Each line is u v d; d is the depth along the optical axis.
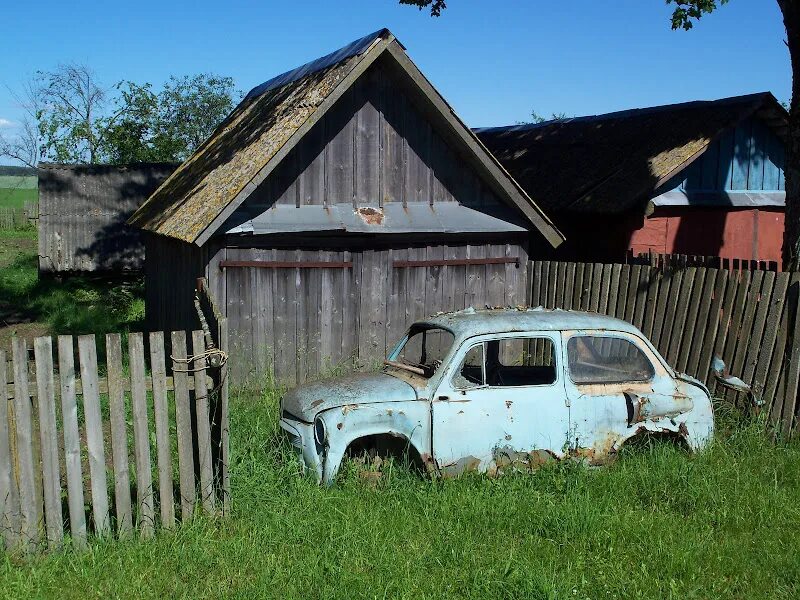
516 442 7.18
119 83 37.41
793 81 11.67
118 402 5.88
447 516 6.39
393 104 11.63
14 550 5.65
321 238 11.34
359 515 6.33
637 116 18.97
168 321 13.32
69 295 20.41
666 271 10.22
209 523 6.15
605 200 15.71
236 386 10.95
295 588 5.29
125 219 24.34
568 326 7.59
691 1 12.73
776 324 8.89
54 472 5.73
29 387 5.68
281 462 7.07
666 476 7.11
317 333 11.41
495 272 12.50
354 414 6.83
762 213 17.67
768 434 8.76
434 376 7.17
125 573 5.47
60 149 39.34
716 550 5.93
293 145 10.34
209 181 11.97
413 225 11.62
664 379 7.71
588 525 6.22
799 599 5.38
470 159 11.98
